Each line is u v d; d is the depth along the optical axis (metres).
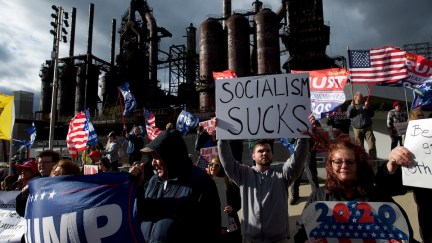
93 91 49.47
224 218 3.96
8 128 6.79
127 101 11.26
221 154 3.50
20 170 5.11
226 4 42.62
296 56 35.25
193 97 45.88
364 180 2.28
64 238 2.50
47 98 49.66
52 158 4.62
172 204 2.36
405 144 2.39
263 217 3.24
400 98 14.45
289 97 3.35
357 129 8.23
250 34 42.91
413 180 2.27
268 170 3.48
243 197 3.42
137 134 11.02
